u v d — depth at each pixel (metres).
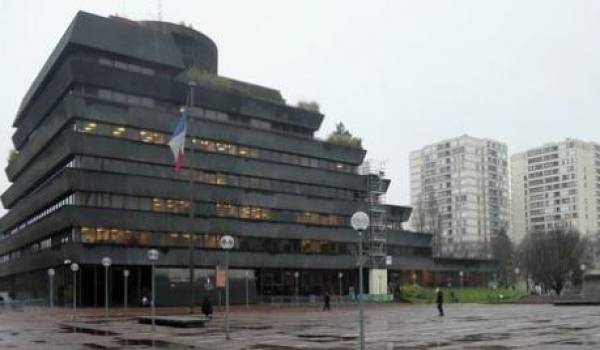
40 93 83.94
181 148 46.31
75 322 40.97
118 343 24.67
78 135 68.75
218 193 80.38
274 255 85.81
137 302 70.88
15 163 93.69
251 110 86.00
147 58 75.19
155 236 73.50
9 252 102.69
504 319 38.31
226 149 82.56
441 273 114.06
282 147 88.44
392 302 85.12
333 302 81.94
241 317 45.94
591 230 185.25
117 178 71.06
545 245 103.38
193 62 87.44
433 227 148.50
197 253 77.19
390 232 104.56
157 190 74.12
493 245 144.25
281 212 87.75
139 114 73.12
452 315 45.22
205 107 81.69
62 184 69.69
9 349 22.45
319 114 94.50
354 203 97.88
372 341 24.52
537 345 21.58
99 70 71.00
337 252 94.38
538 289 123.56
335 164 97.06
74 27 70.44
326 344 23.59
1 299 77.25
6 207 106.25
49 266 74.94
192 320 34.91
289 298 80.62
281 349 21.77
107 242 69.50
